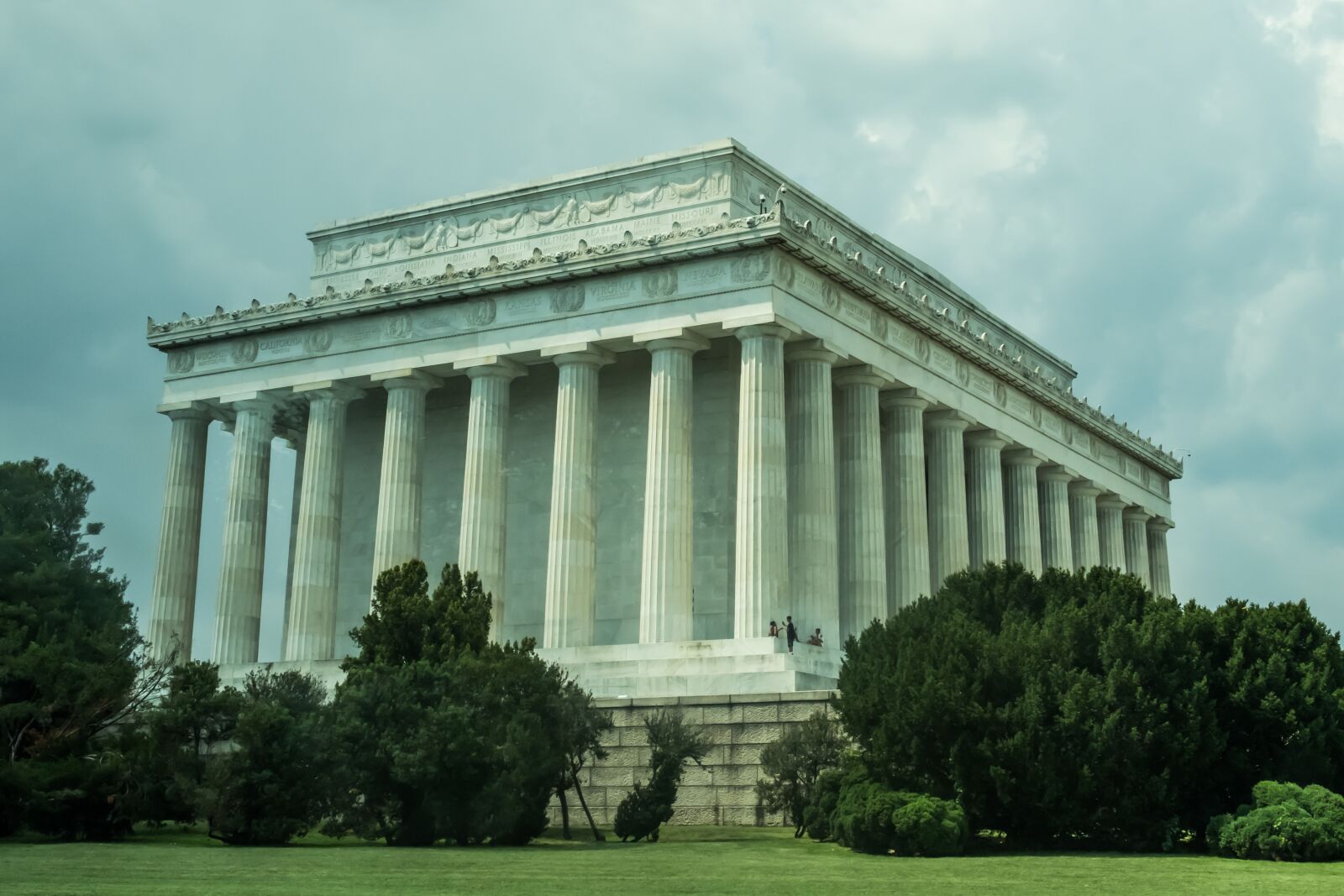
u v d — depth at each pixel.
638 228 82.44
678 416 73.06
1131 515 114.75
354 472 92.12
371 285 83.44
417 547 81.50
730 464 77.38
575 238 84.62
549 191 86.19
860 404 78.81
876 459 78.62
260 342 87.81
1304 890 31.61
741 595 69.06
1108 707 44.75
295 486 96.62
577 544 74.00
